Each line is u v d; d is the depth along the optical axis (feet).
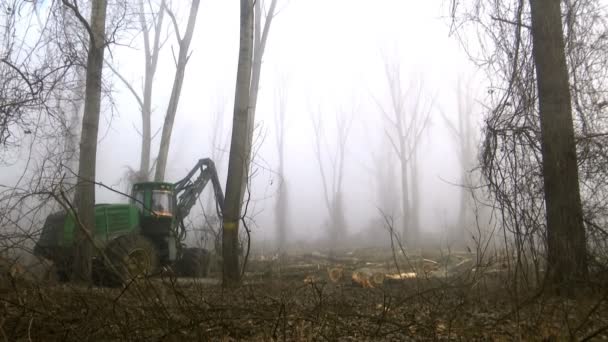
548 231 25.72
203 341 16.22
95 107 37.01
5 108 24.85
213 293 27.73
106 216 38.88
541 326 17.70
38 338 15.33
